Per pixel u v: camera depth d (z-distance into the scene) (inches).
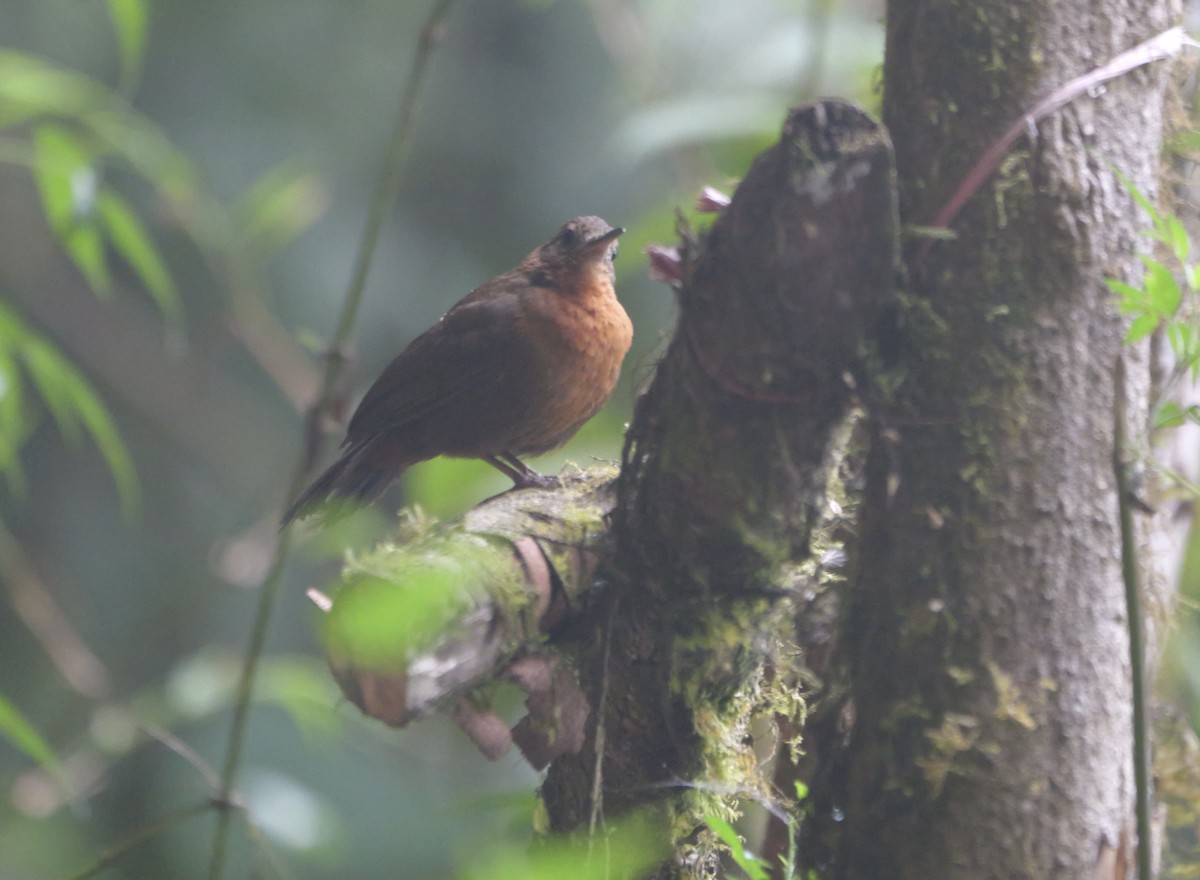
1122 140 167.9
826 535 192.4
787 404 164.9
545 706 174.2
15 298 587.5
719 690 191.5
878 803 163.6
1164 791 206.4
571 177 592.1
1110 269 164.9
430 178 590.2
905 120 171.0
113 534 565.6
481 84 604.4
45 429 576.1
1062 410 162.4
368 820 431.8
